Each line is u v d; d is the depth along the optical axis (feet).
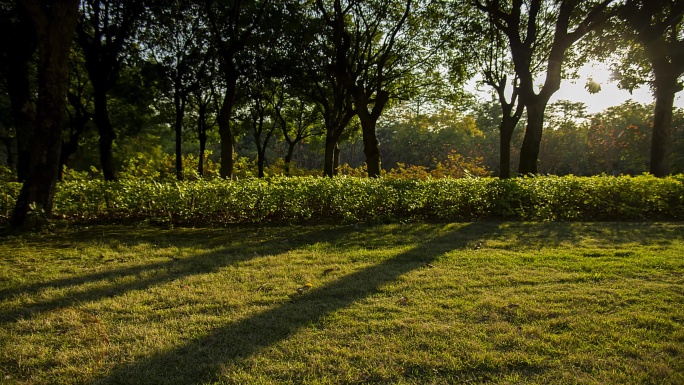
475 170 71.36
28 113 39.58
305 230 25.08
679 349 8.80
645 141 87.71
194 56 55.77
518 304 11.42
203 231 25.07
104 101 42.09
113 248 19.83
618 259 16.75
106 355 8.72
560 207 30.35
